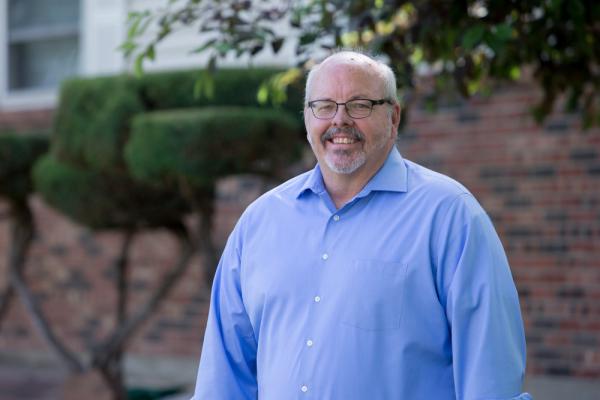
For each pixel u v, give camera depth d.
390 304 3.32
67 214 8.02
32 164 8.70
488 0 5.16
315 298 3.44
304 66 5.40
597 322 8.78
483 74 6.28
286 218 3.61
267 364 3.54
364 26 5.16
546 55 5.63
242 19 5.21
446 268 3.32
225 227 10.63
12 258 9.02
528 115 8.22
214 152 6.71
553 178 8.99
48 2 12.04
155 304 8.14
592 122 6.03
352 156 3.43
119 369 8.24
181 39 10.83
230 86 7.30
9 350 11.88
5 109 11.97
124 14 11.34
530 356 9.05
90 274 11.48
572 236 8.91
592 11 5.02
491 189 9.25
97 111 7.43
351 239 3.44
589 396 8.73
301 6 5.36
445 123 9.47
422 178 3.49
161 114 6.94
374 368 3.31
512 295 3.34
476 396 3.21
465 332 3.28
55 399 10.09
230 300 3.75
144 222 8.05
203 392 3.74
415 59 6.13
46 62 12.05
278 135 6.86
